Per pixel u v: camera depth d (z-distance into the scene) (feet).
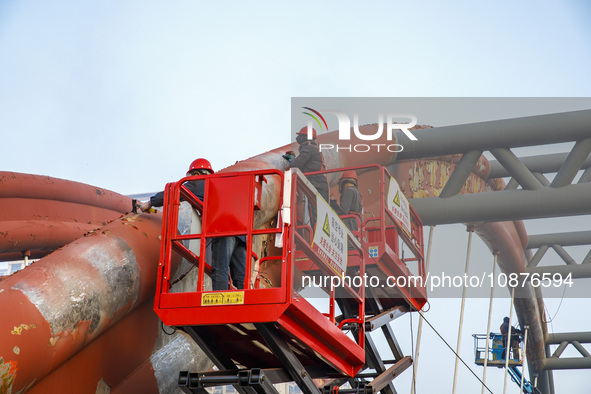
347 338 24.67
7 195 47.60
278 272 37.68
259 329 20.72
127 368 27.73
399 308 33.73
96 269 24.85
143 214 28.94
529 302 74.08
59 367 24.39
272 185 35.94
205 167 24.88
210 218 21.30
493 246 64.80
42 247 50.39
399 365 31.07
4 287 22.61
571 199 53.98
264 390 21.67
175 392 29.30
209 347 23.09
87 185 54.03
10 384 21.13
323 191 33.24
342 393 26.94
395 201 33.76
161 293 20.81
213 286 21.67
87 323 24.11
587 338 91.30
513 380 80.89
